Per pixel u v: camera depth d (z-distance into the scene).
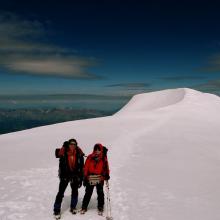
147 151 20.92
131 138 27.39
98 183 9.51
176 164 16.86
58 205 9.34
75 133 31.78
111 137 28.19
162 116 52.38
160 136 28.75
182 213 9.63
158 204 10.51
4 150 22.05
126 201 10.87
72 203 9.63
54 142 25.77
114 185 12.80
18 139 28.67
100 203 9.59
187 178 13.91
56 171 15.19
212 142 25.94
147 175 14.46
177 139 26.80
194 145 23.58
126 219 9.27
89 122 42.94
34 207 10.17
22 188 12.38
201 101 91.75
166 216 9.43
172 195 11.47
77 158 9.44
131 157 18.83
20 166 16.39
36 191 11.99
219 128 40.12
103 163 9.62
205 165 16.62
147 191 11.99
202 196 11.30
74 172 9.41
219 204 10.40
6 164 16.97
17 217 9.27
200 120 50.44
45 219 9.19
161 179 13.76
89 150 21.72
